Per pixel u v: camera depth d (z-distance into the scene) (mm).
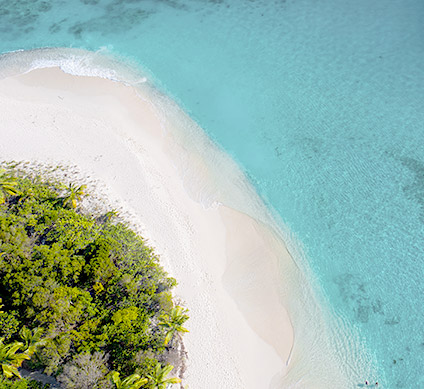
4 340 30641
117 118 50344
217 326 34062
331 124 49031
